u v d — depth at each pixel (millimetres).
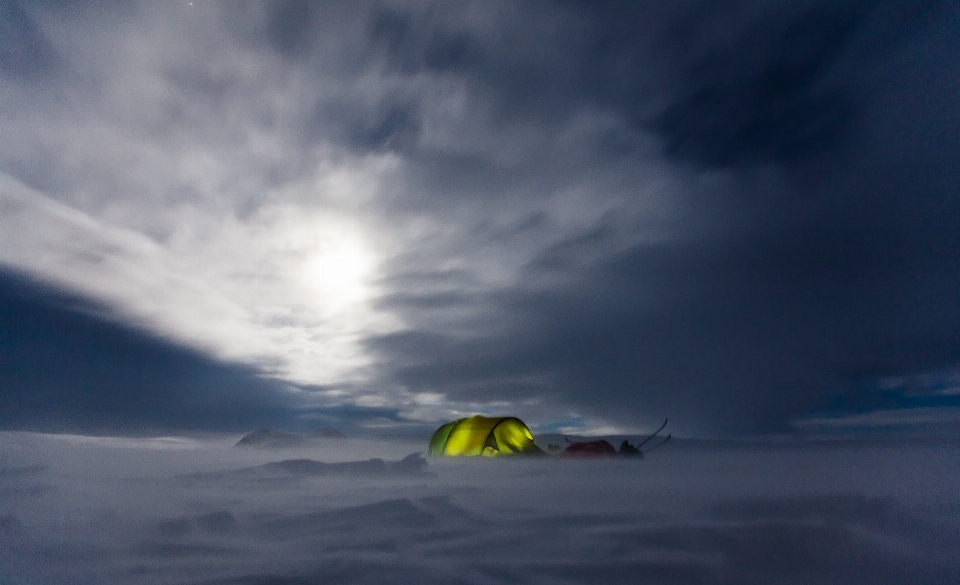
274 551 2537
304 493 4348
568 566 2262
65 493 4277
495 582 2078
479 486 4953
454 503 3809
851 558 2326
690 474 6059
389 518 3232
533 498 4094
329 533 2891
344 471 5895
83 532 2895
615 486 4852
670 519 3154
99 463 7012
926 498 3668
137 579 2131
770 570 2201
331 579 2117
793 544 2531
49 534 2844
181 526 3002
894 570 2180
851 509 3309
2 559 2398
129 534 2854
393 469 6047
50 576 2172
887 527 2830
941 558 2344
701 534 2719
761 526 2828
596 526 3006
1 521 3127
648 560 2326
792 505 3453
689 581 2088
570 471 6562
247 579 2123
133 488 4598
